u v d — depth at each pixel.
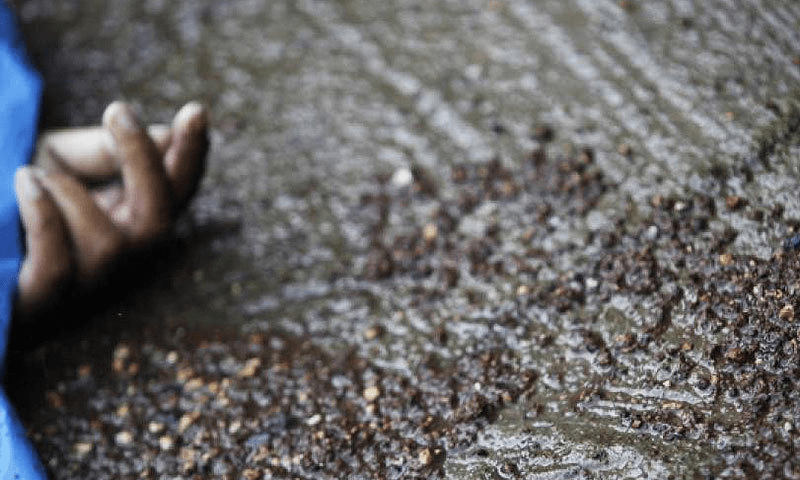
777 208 1.16
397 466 1.15
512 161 1.24
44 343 1.22
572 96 1.25
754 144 1.18
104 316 1.23
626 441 1.13
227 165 1.29
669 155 1.20
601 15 1.28
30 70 1.31
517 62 1.28
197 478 1.16
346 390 1.18
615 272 1.18
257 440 1.17
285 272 1.23
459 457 1.14
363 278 1.22
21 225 1.21
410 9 1.33
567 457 1.13
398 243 1.23
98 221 1.20
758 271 1.15
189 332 1.22
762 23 1.23
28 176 1.18
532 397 1.15
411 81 1.30
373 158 1.27
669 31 1.25
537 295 1.18
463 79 1.29
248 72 1.33
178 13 1.37
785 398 1.12
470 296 1.20
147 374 1.21
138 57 1.35
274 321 1.22
